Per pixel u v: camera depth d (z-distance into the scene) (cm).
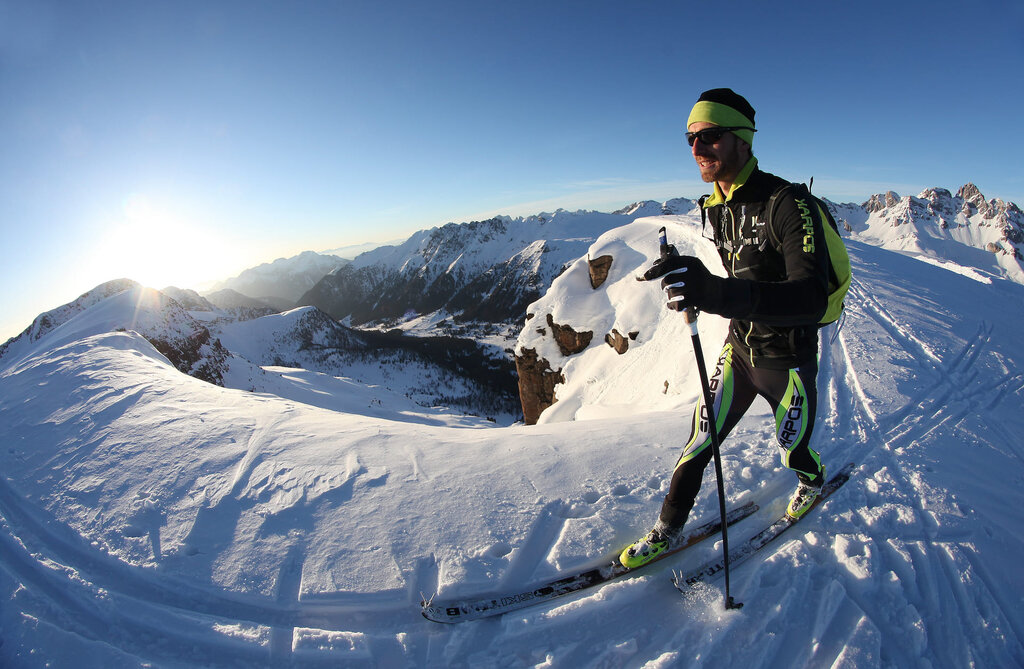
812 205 188
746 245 216
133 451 390
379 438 395
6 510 336
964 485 302
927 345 651
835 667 188
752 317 173
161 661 215
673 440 380
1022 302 1134
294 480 334
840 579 232
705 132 204
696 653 200
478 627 223
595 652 206
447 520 286
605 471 333
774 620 212
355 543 272
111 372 584
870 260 1391
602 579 244
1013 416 428
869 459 338
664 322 1641
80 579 264
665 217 2177
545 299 2158
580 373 1920
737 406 250
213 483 338
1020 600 219
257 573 259
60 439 426
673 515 238
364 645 216
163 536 292
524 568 254
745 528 273
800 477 261
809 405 233
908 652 196
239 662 214
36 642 223
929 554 243
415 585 246
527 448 371
